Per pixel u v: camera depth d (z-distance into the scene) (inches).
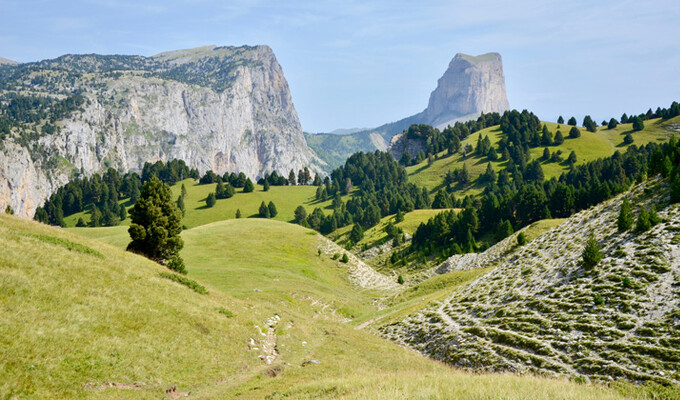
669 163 2062.0
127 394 786.8
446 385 734.5
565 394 691.4
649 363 1182.3
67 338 836.6
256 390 914.1
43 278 991.6
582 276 1768.0
